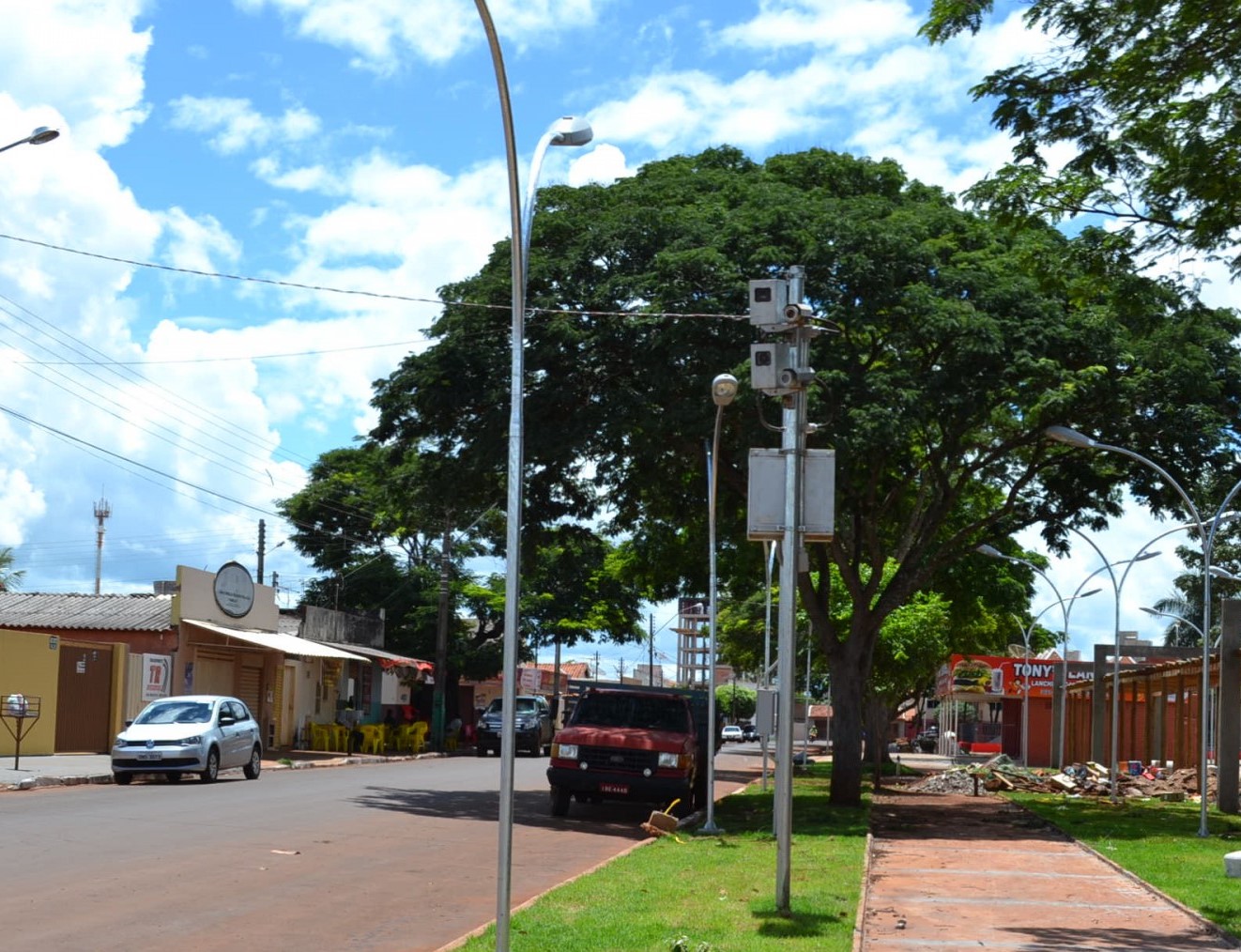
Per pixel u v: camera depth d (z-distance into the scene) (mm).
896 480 28094
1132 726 45469
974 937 10898
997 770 37062
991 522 26531
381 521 55938
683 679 138375
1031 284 22359
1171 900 13148
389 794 24234
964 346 20984
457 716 57094
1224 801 26656
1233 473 25172
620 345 21812
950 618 43750
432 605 55344
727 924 10602
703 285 21344
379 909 11469
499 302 22438
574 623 55094
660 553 32750
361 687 49938
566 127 9664
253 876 12992
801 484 11992
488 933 9859
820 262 21219
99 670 32281
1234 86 11844
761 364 11836
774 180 24609
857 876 14047
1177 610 63625
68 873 12531
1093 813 25891
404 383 23031
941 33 12555
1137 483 25078
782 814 11562
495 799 24406
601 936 9773
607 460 24594
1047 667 59469
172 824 17078
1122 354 22359
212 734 25906
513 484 8805
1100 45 12227
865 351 22812
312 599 57219
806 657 50344
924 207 24547
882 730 46812
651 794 21297
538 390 22219
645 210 22391
